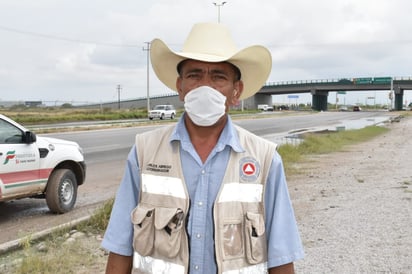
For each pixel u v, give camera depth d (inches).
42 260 191.5
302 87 4909.0
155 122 1675.7
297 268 197.3
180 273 77.4
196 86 85.5
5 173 263.1
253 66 87.6
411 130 1439.5
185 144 80.9
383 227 262.7
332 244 231.3
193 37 87.4
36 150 282.7
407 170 517.0
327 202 336.8
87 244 224.8
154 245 79.0
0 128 265.6
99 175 467.8
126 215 83.5
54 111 2605.8
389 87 4798.2
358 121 2182.6
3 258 203.6
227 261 76.6
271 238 80.7
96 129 1233.4
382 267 197.8
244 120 1991.9
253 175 80.0
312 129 1419.8
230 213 78.1
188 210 78.8
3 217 287.1
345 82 4815.5
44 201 338.0
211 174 79.4
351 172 502.0
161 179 80.6
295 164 575.5
